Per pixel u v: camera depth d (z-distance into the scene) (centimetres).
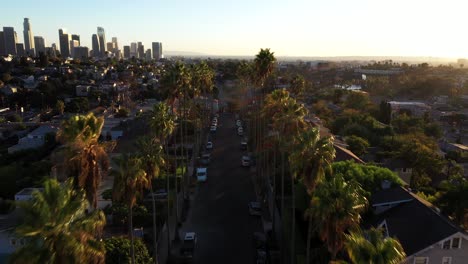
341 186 2648
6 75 18750
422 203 3750
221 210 5553
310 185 3297
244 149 8969
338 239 2606
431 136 10088
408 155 6606
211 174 7188
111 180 6225
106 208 4909
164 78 6084
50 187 1953
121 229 4619
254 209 5397
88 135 2745
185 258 4166
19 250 1797
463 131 11781
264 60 6819
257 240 4512
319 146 3278
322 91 18800
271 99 5403
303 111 4434
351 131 8819
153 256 3928
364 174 4294
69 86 18225
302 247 4028
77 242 1862
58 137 2812
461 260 3156
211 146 9031
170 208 5341
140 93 17588
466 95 18725
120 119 10525
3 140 10362
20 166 6675
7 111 14850
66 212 1906
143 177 3097
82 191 2283
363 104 13212
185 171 6638
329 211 2569
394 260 2000
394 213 3794
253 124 8638
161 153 3866
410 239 3303
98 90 17075
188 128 8950
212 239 4684
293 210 3619
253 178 6975
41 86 16762
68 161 2720
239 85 15475
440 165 6531
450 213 4294
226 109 14725
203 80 9512
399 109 14525
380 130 9194
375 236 2161
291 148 3881
